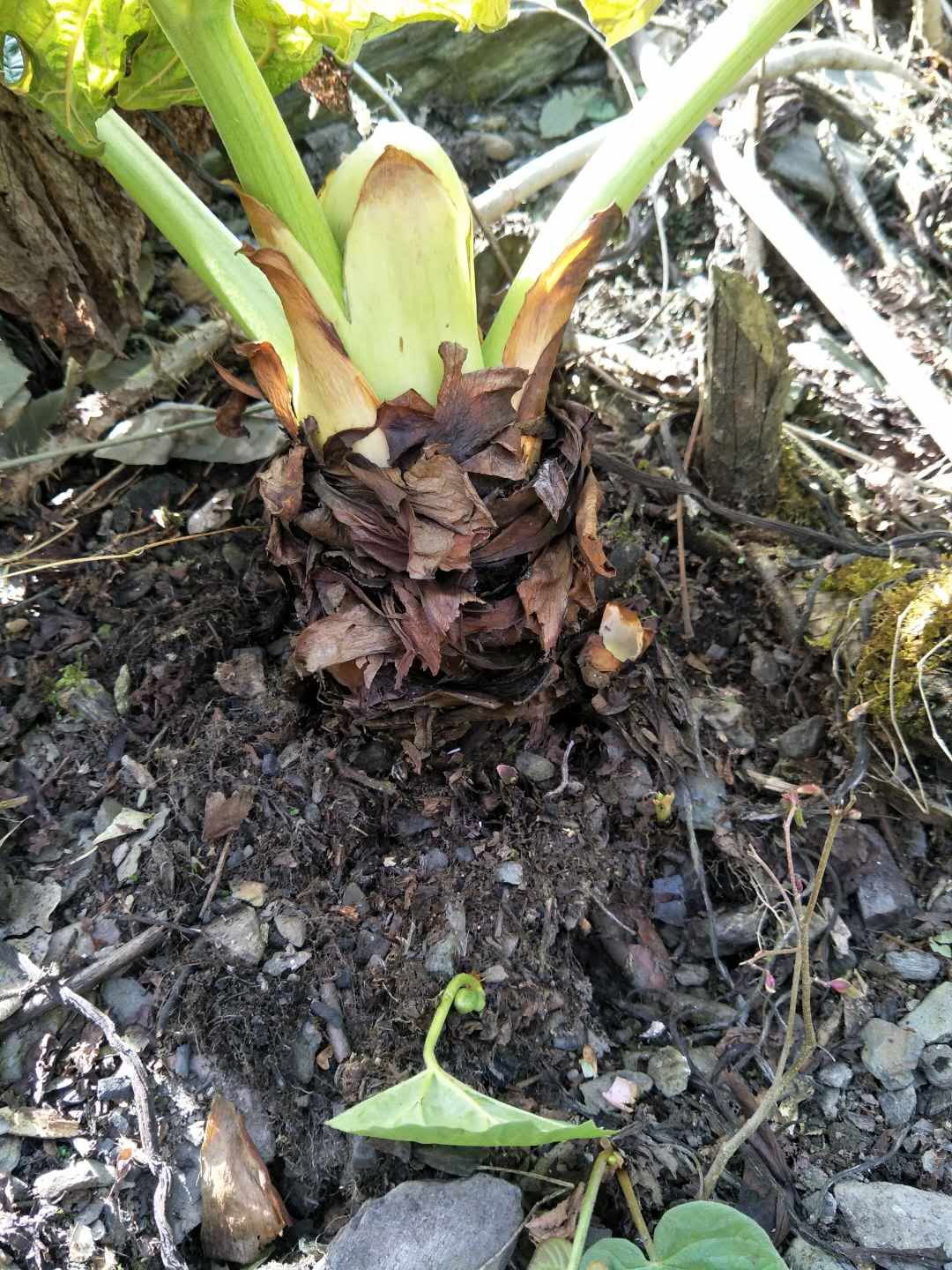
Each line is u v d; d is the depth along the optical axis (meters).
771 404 0.49
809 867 0.45
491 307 0.60
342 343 0.34
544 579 0.37
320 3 0.36
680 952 0.43
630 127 0.36
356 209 0.32
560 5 0.66
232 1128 0.37
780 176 0.64
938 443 0.50
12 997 0.38
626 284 0.64
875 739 0.46
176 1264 0.34
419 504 0.34
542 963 0.40
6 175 0.48
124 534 0.52
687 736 0.47
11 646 0.48
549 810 0.44
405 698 0.40
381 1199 0.35
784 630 0.51
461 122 0.68
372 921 0.41
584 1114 0.38
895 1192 0.37
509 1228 0.35
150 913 0.41
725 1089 0.39
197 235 0.39
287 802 0.43
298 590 0.43
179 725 0.46
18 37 0.34
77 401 0.54
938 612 0.44
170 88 0.41
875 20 0.72
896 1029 0.41
